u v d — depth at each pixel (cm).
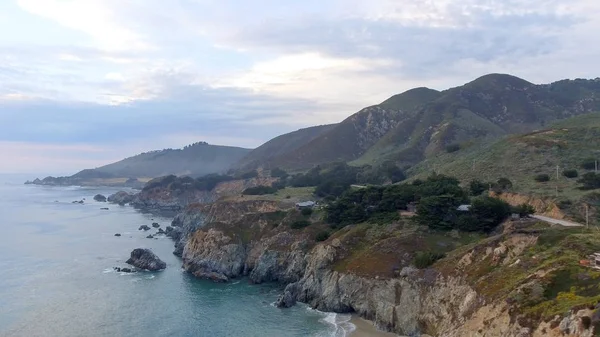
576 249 7219
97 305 10362
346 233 11900
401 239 10575
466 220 10694
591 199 10462
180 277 13062
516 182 13012
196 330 8969
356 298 9919
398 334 8781
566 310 5562
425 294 8650
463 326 7200
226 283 12625
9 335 8606
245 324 9319
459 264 8538
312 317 9769
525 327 5938
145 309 10156
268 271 12912
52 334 8681
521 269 7300
